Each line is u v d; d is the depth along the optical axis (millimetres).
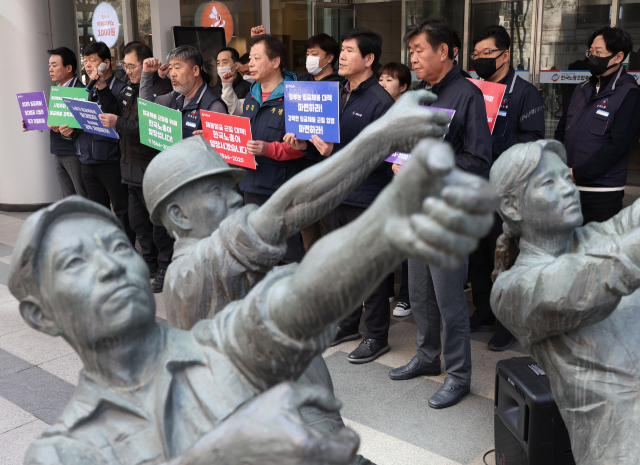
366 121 3326
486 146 2867
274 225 1131
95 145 4902
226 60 4879
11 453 2605
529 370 2215
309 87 3199
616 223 1552
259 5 7758
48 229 833
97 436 830
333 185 1069
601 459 1479
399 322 4039
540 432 2049
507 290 1527
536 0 7078
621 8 6535
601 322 1478
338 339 3693
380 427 2768
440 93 2945
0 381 3275
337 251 698
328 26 8922
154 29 6820
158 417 826
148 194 1446
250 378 856
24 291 843
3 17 6688
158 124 3980
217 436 700
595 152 3639
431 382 3180
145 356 867
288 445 659
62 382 3264
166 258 4562
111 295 813
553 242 1534
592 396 1477
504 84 3564
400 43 8438
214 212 1427
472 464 2480
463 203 566
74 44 7160
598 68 3625
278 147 3555
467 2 7613
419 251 598
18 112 6914
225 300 1259
